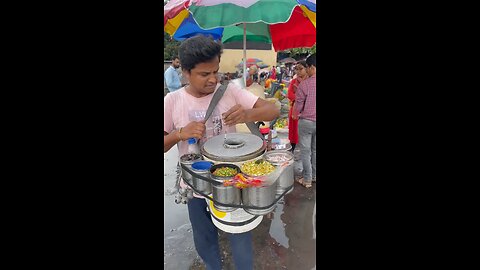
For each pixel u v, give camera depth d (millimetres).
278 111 1708
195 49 1506
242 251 1711
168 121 1671
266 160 1569
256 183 1431
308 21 3592
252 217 1646
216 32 4273
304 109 3332
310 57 3225
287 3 1943
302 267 2322
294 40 4191
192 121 1625
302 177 3598
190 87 1663
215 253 1871
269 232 2730
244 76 3533
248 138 1748
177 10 2133
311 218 2939
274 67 9305
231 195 1477
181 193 1861
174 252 2477
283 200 3260
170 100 1651
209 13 1947
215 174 1479
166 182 3604
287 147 3908
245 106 1714
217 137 1735
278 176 1498
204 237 1855
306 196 3336
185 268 2322
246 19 1900
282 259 2402
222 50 1600
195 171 1548
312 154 3555
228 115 1582
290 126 4082
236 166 1544
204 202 1795
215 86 1620
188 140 1749
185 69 1570
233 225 1617
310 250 2506
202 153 1648
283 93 6320
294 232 2732
